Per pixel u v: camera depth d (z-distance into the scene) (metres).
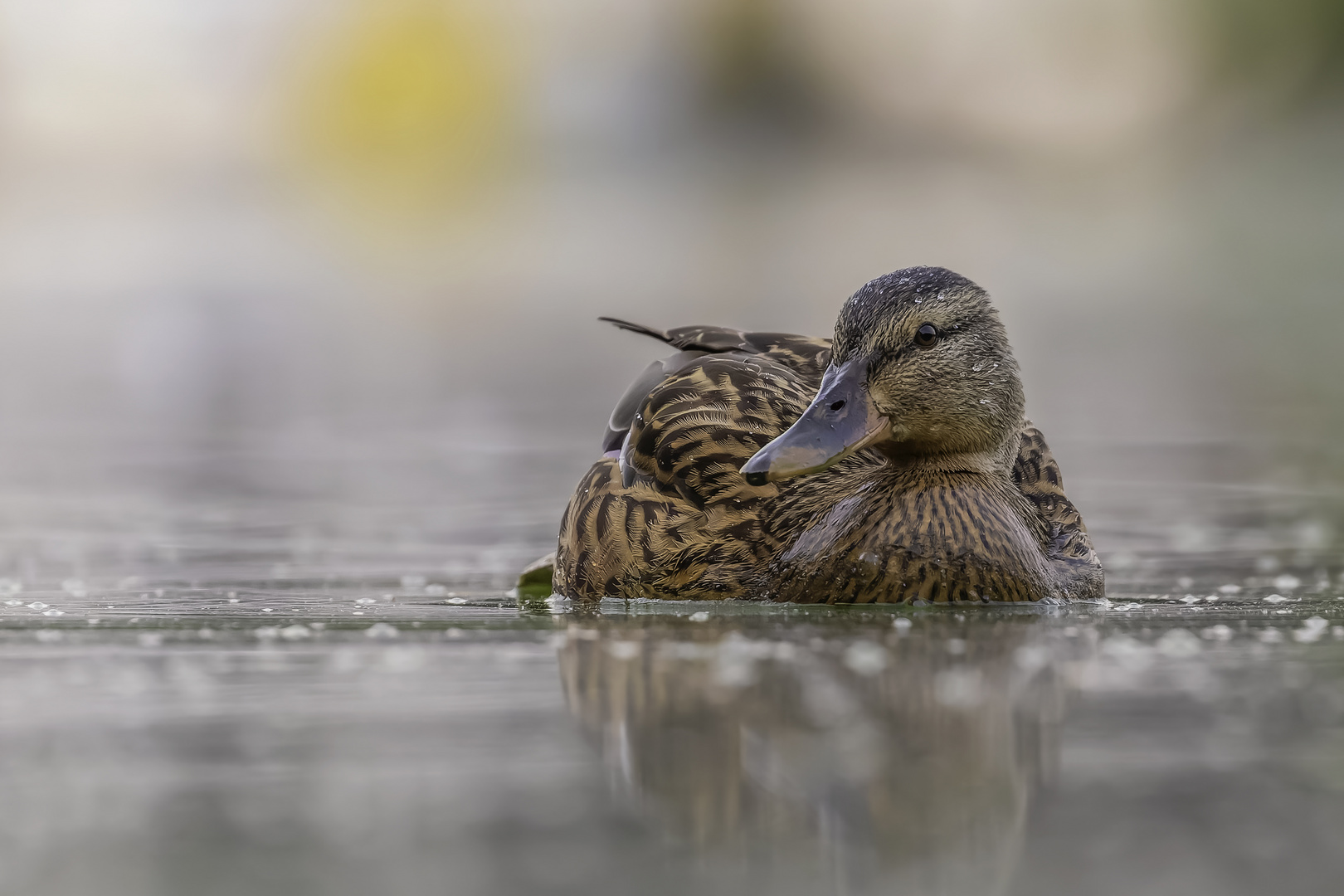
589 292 39.50
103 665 8.04
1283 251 43.72
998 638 8.75
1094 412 21.89
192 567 12.44
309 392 25.02
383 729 6.71
